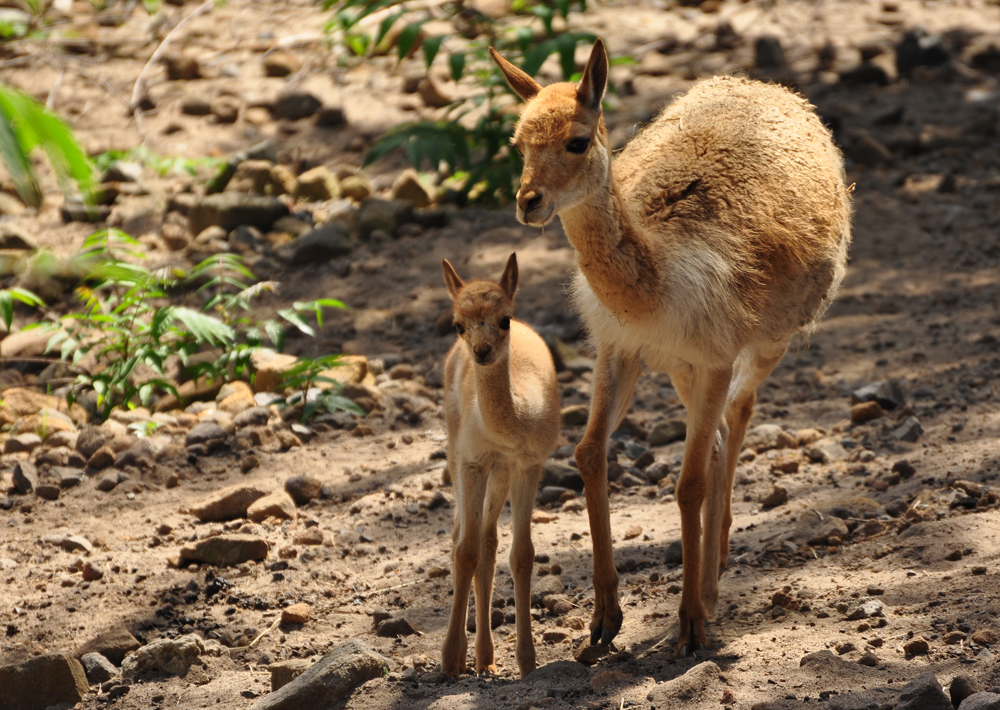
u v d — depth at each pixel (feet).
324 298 57.57
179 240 63.87
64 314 56.70
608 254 26.50
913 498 33.96
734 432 32.48
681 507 27.27
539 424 27.55
